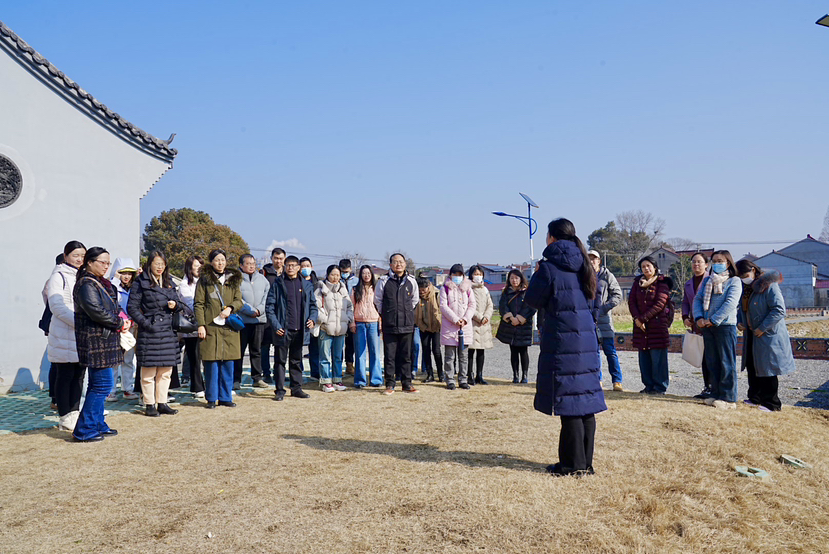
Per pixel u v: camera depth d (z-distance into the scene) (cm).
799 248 6669
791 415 670
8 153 893
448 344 852
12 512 374
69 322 587
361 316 874
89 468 470
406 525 342
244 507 374
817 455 519
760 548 329
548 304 438
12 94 902
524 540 323
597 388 430
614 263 7488
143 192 1070
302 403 746
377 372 892
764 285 691
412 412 681
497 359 1475
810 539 349
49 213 937
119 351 575
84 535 337
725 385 702
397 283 816
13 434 597
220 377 732
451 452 502
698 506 380
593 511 364
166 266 689
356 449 514
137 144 1056
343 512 363
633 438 541
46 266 929
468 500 374
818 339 1338
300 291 787
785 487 432
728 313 684
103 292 553
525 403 730
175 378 891
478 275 934
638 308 822
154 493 405
